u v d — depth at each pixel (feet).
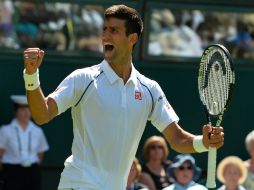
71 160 38.81
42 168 80.53
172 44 82.48
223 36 83.35
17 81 80.33
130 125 38.55
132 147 38.96
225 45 83.51
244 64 83.66
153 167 71.31
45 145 77.82
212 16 82.89
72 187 38.32
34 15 80.33
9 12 79.97
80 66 80.79
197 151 39.11
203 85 40.57
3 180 75.82
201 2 82.33
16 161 75.77
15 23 80.12
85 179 38.09
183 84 82.48
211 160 38.22
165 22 82.23
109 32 38.22
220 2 82.64
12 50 80.18
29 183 76.38
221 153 83.30
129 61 38.75
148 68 82.07
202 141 38.55
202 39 82.89
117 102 38.17
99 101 37.99
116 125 38.19
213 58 40.01
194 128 82.64
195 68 82.53
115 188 38.73
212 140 38.17
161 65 82.23
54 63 80.38
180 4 82.12
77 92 37.96
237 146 83.51
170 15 82.23
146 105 39.04
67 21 80.59
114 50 38.27
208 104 40.32
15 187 75.82
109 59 38.32
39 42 80.53
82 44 80.84
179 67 82.43
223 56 39.24
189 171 64.85
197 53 82.74
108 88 38.17
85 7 80.53
